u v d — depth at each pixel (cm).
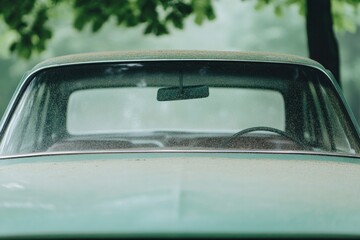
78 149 385
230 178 302
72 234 250
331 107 410
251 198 275
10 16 1163
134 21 1134
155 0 1123
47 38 1180
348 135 400
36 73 412
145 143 391
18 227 258
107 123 473
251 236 247
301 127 410
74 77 414
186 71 416
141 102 424
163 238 245
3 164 370
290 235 251
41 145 391
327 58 877
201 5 1174
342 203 282
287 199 279
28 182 311
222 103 427
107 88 421
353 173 336
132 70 415
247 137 394
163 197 269
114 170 322
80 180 307
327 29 880
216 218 254
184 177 299
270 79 418
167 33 1130
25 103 401
